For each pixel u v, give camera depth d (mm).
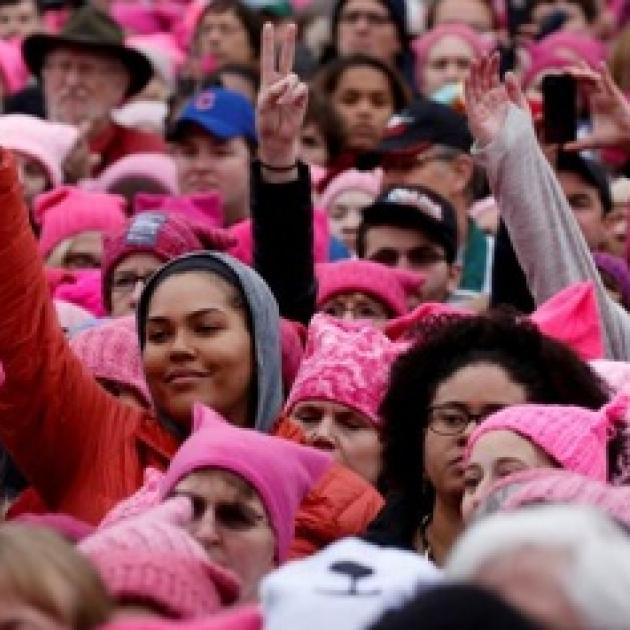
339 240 22359
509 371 14547
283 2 29391
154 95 28344
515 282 17766
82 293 19438
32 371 15086
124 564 11711
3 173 14961
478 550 10242
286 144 17031
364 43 27766
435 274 20031
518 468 13656
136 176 23562
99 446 15289
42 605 11008
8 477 16891
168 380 15312
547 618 10086
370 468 16000
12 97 25312
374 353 16109
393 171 22047
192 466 13586
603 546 10195
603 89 18500
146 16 31656
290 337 16562
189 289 15375
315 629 11125
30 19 29672
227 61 26344
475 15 29266
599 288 17078
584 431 13805
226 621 11016
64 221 20641
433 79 27578
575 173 21109
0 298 15008
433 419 14523
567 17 30094
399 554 11664
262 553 13609
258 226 17109
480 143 17375
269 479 13656
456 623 9812
